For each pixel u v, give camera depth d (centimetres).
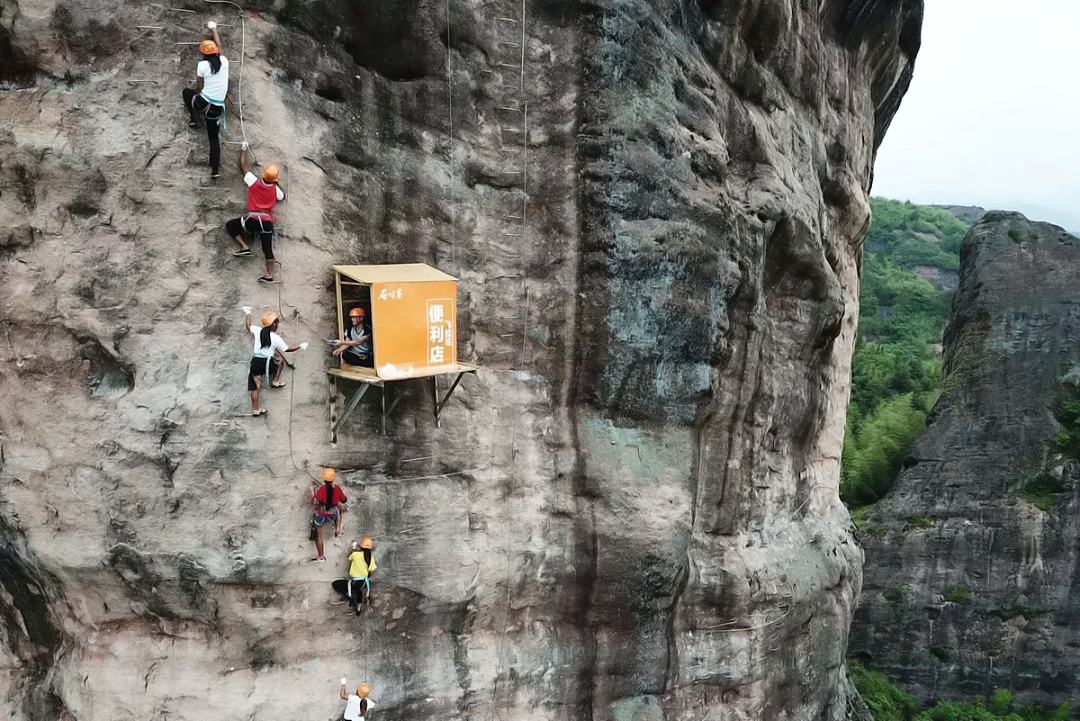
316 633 1030
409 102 1080
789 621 1536
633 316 1200
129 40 916
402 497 1076
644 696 1275
